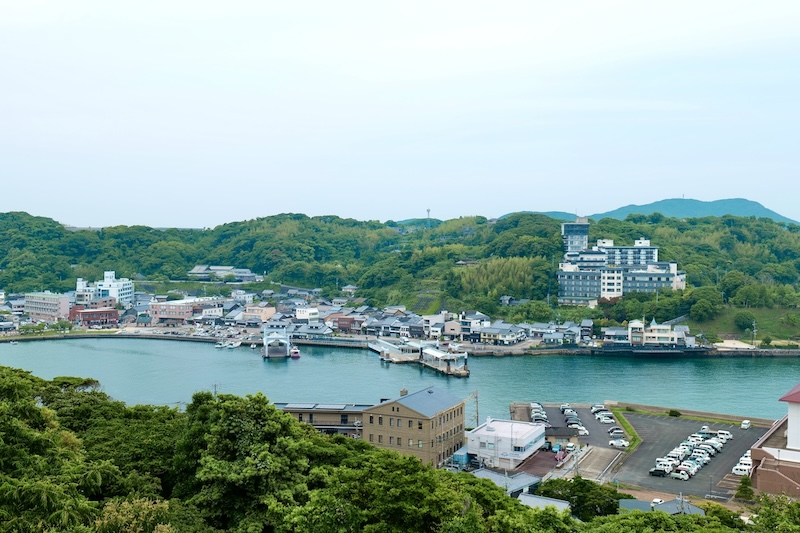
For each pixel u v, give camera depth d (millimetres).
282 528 35250
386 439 87438
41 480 34250
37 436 39781
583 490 62469
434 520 34344
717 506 53469
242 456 43688
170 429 55250
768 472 61812
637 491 74188
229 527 40844
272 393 132250
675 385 139625
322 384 141875
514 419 110312
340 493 35562
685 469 80250
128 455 49875
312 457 50969
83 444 50531
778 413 115875
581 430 100062
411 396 90875
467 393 132625
